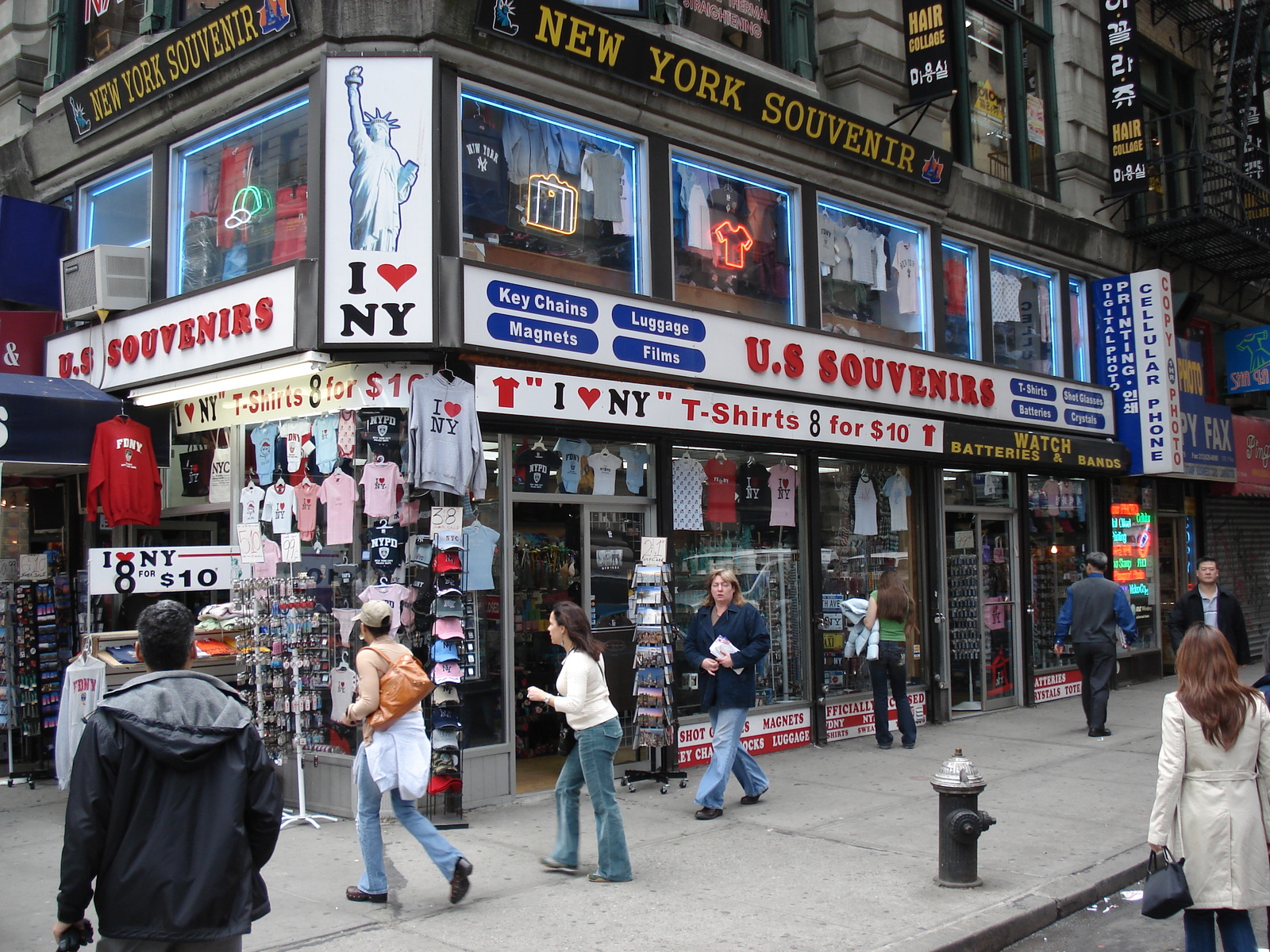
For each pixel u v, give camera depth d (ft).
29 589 30.53
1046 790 27.76
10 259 33.24
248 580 25.70
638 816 25.36
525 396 26.50
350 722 19.08
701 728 31.50
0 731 31.86
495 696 26.86
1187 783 14.48
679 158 32.40
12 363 33.35
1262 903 14.08
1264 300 63.00
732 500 33.47
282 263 25.57
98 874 10.18
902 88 39.17
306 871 20.77
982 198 42.29
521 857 21.81
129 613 31.94
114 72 30.50
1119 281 49.44
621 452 30.27
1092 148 50.39
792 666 34.96
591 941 16.88
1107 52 50.78
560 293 27.43
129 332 30.27
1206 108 61.00
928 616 39.29
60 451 27.68
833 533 36.70
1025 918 18.28
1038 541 45.88
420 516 25.53
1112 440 48.78
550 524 28.84
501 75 27.37
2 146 36.22
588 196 29.89
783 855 21.85
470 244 26.91
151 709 10.32
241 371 26.63
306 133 26.96
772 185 35.12
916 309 40.16
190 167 30.58
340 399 25.98
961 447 39.24
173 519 31.65
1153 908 14.14
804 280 35.47
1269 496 59.57
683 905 18.63
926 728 38.32
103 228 33.86
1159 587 53.11
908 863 21.24
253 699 25.36
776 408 32.94
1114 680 48.47
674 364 30.27
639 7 31.81
